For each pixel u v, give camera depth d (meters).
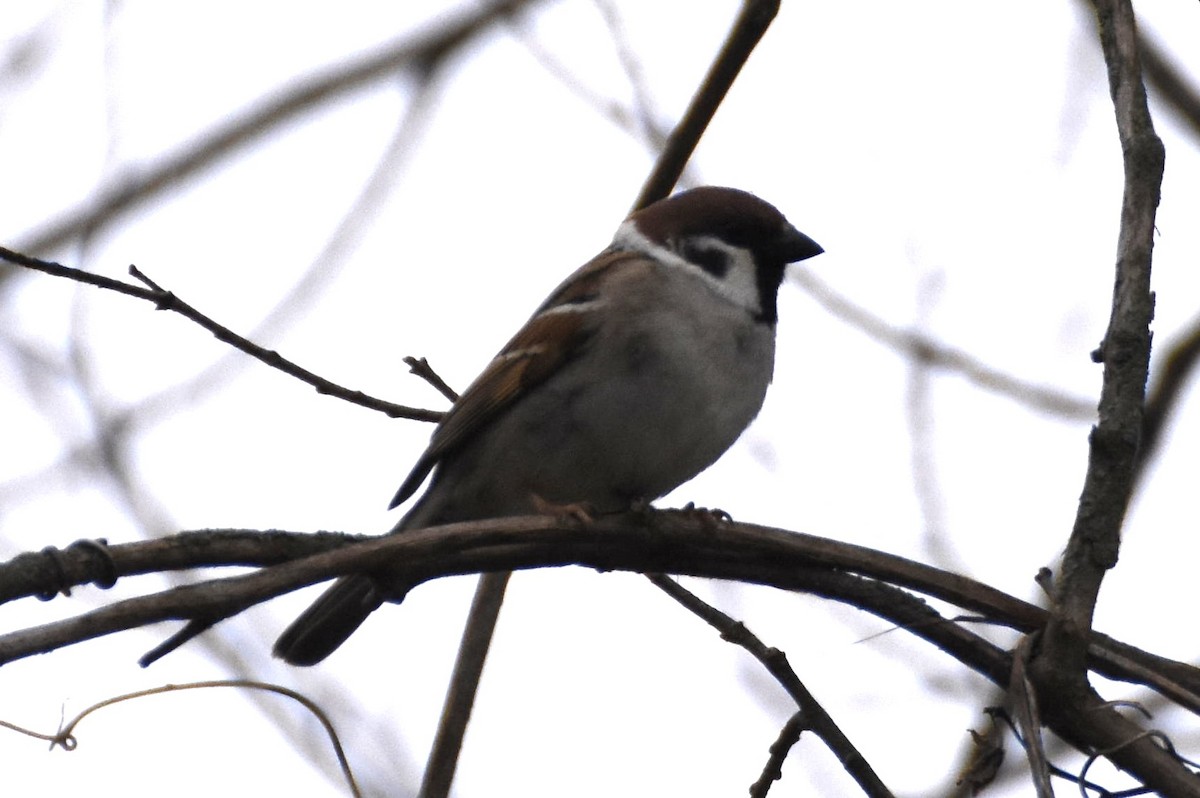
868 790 6.12
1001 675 5.91
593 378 8.33
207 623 5.23
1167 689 5.68
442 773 7.20
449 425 8.46
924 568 5.96
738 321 8.55
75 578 5.31
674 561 6.17
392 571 5.79
